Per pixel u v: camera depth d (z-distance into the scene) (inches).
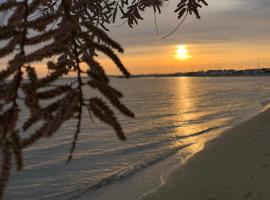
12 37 39.8
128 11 122.3
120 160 974.4
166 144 1158.3
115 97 40.5
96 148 1128.2
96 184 755.4
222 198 538.6
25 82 37.0
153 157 966.4
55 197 725.3
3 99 36.4
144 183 719.7
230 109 2196.1
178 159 898.7
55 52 39.4
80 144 1181.1
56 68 40.7
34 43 40.8
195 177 666.2
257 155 706.8
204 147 935.0
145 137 1314.0
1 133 35.7
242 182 565.3
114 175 797.2
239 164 676.1
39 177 826.8
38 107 37.2
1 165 34.8
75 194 727.7
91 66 41.1
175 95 3860.7
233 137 994.1
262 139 869.8
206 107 2409.0
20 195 731.4
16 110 36.4
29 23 40.6
